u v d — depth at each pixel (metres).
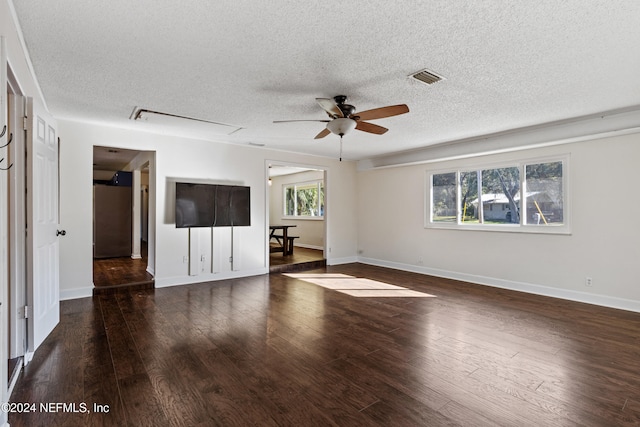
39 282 2.62
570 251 4.25
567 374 2.31
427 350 2.70
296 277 5.65
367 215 7.12
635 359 2.54
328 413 1.86
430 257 5.91
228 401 1.96
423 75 2.74
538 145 4.38
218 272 5.37
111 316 3.50
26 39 2.19
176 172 4.96
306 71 2.69
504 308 3.87
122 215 7.02
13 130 2.42
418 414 1.85
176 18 1.96
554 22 1.98
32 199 2.48
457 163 5.50
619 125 3.70
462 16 1.92
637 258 3.74
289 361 2.49
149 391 2.06
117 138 4.48
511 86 2.96
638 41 2.18
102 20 1.98
